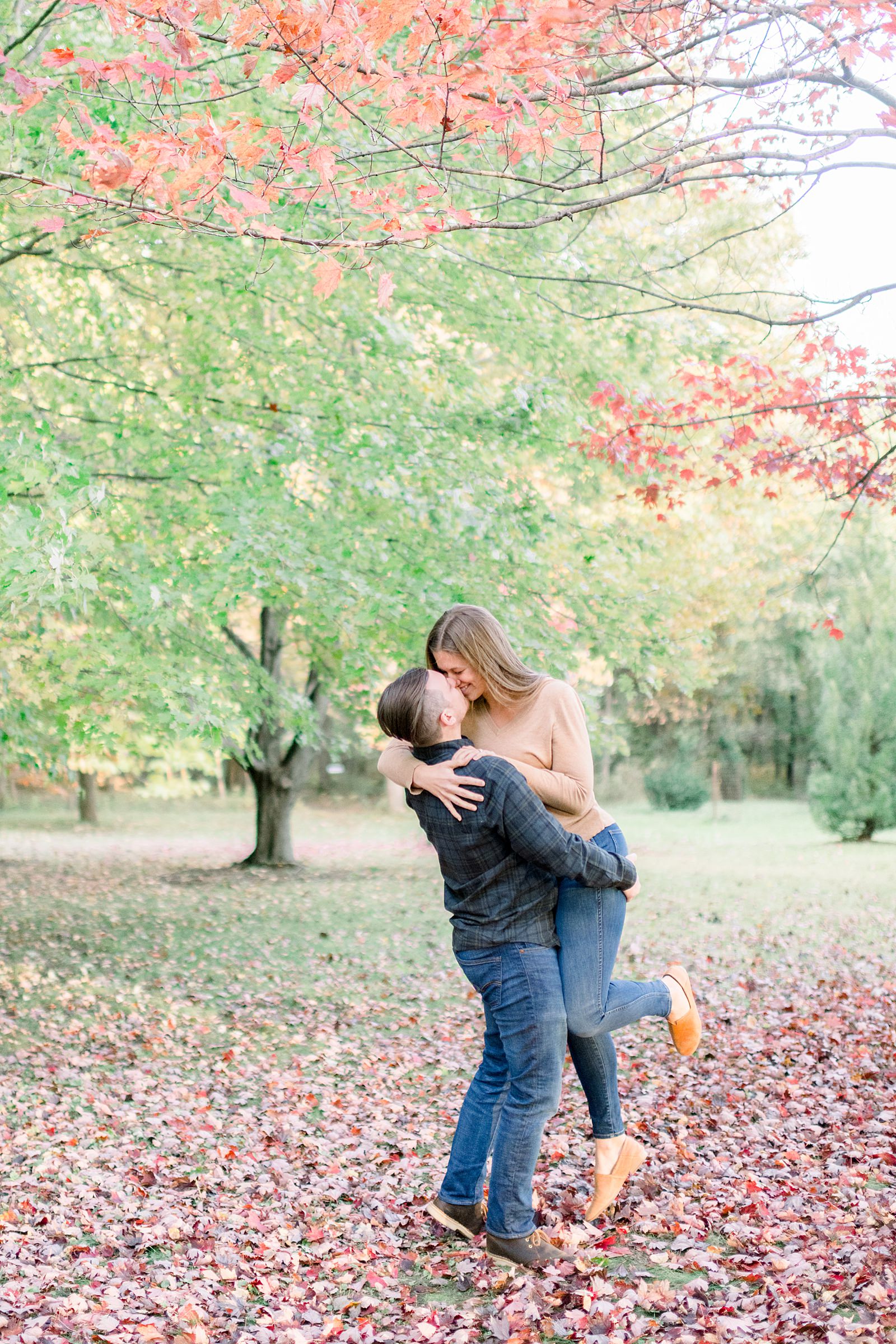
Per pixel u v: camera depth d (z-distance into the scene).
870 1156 4.27
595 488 10.77
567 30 3.41
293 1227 3.85
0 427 6.40
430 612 7.59
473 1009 8.03
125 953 10.24
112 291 8.45
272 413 8.11
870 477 6.64
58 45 6.55
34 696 8.91
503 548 7.93
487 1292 3.18
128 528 7.81
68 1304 3.10
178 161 3.39
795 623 27.17
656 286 8.73
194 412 8.14
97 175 3.42
